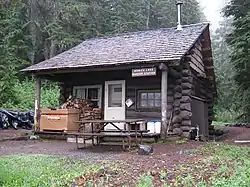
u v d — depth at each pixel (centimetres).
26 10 2800
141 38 1564
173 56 1145
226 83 3428
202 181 518
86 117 1375
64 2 2941
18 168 678
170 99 1305
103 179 558
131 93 1386
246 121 2497
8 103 2138
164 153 905
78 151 1003
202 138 1423
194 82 1450
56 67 1362
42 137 1383
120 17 3309
